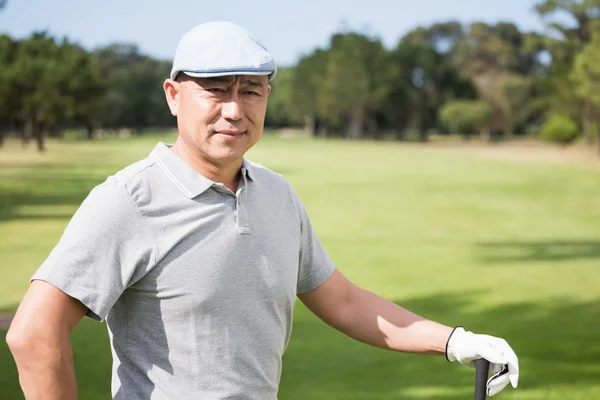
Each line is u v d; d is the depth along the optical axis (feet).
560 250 39.91
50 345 5.02
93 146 194.59
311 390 17.02
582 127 176.86
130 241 5.22
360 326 6.30
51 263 5.13
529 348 20.71
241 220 5.44
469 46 306.35
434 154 162.30
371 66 272.51
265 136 318.65
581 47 164.66
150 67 332.80
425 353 6.12
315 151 174.40
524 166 118.62
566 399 16.35
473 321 24.22
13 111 155.02
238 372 5.46
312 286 6.28
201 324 5.34
